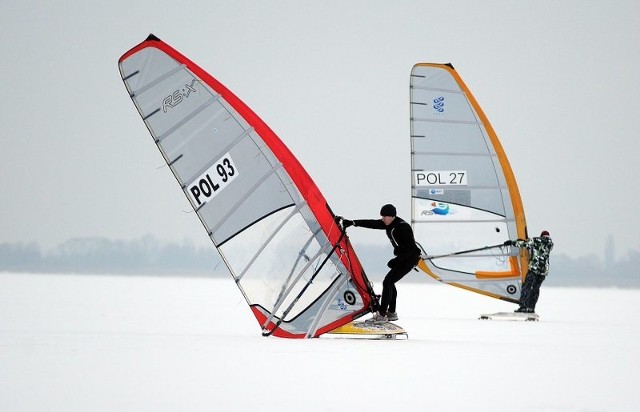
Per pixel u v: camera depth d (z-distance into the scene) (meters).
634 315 68.12
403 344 38.84
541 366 31.48
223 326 49.00
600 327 53.22
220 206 42.19
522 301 62.75
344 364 30.92
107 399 23.30
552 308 77.75
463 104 66.50
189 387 25.39
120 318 52.91
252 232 42.09
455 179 66.88
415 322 56.75
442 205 67.00
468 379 27.86
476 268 66.62
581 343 41.12
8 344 35.16
